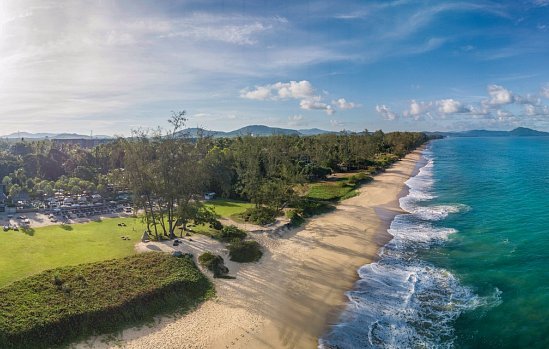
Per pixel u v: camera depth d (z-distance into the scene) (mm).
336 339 28531
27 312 28047
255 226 53250
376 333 29266
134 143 47812
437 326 29922
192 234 48656
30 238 45688
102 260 38281
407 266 41812
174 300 32781
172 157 46438
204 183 53344
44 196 74062
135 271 35656
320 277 39188
